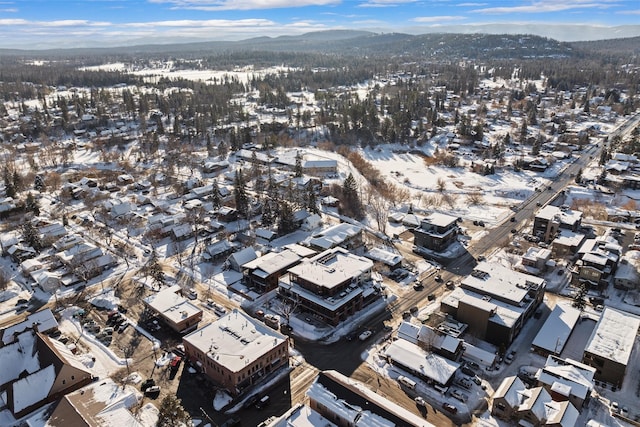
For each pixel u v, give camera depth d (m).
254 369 74.19
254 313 94.88
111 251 124.31
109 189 172.50
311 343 85.56
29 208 148.00
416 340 83.12
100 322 92.75
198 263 117.25
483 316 85.94
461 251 123.50
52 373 72.00
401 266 115.00
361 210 150.50
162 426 61.44
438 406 69.94
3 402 71.50
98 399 68.81
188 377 76.88
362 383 74.94
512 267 113.00
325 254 105.62
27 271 111.31
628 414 68.50
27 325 86.12
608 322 84.06
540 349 81.81
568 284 106.06
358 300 95.06
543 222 127.88
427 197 166.38
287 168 197.88
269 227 138.88
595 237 129.38
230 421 66.56
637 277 102.12
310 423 62.06
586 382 69.81
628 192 168.12
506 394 66.75
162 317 92.56
